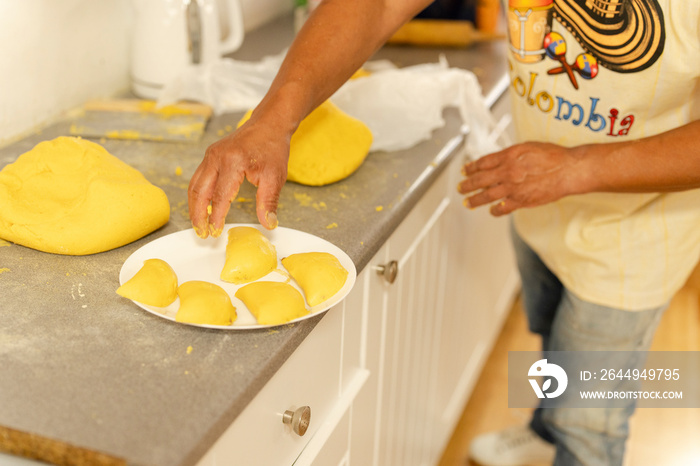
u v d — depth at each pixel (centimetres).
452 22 168
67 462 55
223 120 120
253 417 66
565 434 125
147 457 53
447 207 127
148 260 73
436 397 153
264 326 67
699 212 104
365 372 99
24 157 86
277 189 77
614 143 90
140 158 103
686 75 90
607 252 108
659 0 85
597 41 92
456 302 153
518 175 92
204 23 126
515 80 107
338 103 117
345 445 96
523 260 135
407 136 114
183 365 63
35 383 59
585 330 114
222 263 79
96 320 68
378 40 95
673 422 185
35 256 78
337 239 85
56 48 113
